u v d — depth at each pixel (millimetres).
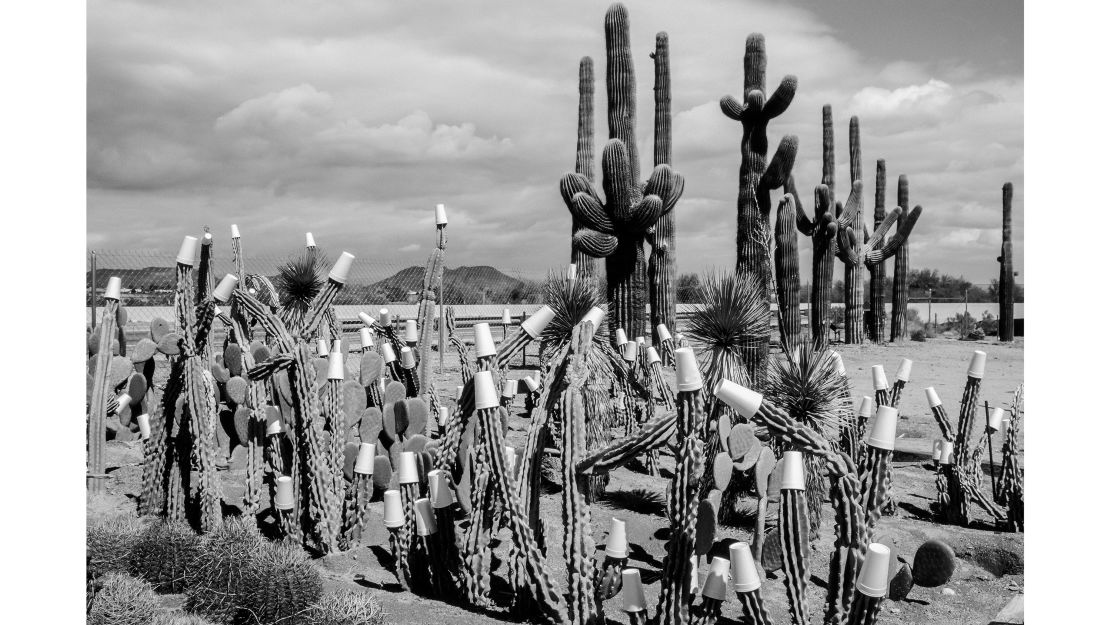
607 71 13133
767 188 13961
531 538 4500
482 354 4637
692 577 4254
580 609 4344
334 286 5883
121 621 4195
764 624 3785
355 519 5828
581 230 10867
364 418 6625
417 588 5051
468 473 5891
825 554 5574
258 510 6316
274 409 6047
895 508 6844
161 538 4984
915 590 5273
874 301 28250
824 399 5500
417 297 17578
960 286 46219
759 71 14430
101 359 7070
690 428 4008
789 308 14711
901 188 28438
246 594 4457
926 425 11008
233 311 7258
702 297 5398
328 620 4348
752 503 6527
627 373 6992
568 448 4453
